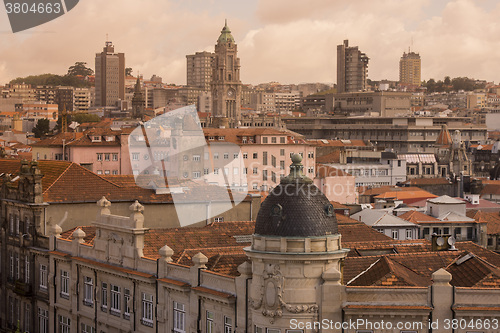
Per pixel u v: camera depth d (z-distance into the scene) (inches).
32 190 3801.7
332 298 2411.4
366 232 3631.9
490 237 6117.1
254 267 2476.6
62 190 3885.3
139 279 3021.7
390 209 6378.0
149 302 3026.6
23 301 3855.8
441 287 2432.3
